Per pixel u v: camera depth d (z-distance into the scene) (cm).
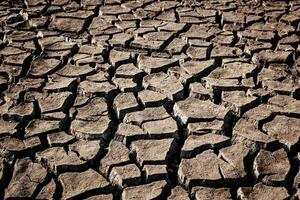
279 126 212
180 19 359
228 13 374
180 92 244
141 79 266
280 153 195
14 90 248
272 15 367
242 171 183
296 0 411
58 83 254
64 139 204
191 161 190
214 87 248
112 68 277
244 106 227
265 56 287
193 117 218
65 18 361
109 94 244
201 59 285
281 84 251
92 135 206
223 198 170
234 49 302
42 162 190
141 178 181
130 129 212
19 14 369
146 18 362
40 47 307
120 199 174
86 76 264
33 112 226
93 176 182
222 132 208
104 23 351
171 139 204
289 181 179
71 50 298
